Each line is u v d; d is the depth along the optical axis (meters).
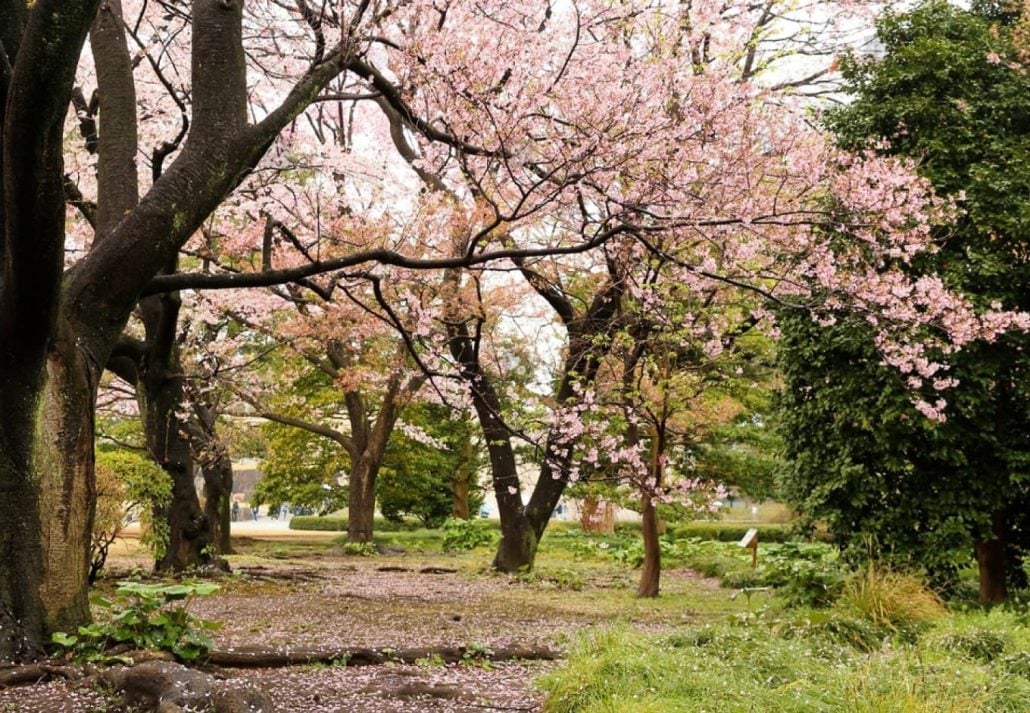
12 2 5.83
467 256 7.40
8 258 5.13
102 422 20.59
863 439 9.55
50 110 4.62
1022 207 8.88
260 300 13.68
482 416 13.87
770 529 23.69
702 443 18.52
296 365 20.92
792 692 4.46
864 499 9.55
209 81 6.55
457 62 7.71
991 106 9.52
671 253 9.35
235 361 17.44
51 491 5.73
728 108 8.13
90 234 13.36
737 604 10.73
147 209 6.25
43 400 5.71
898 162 8.32
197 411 16.83
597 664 4.94
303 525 35.41
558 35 9.07
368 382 15.90
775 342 10.66
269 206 11.00
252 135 6.61
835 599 8.69
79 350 5.93
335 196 11.45
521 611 9.79
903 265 9.30
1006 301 9.16
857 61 10.25
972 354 9.08
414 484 24.72
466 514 25.28
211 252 11.76
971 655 6.00
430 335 12.23
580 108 7.87
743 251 8.92
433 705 5.04
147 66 12.53
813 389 10.26
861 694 4.30
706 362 10.88
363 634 7.54
